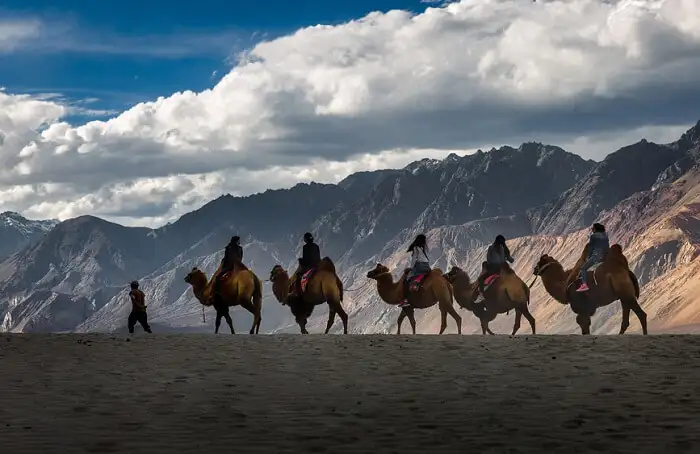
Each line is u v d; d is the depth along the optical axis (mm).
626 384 13953
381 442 9516
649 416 10945
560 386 13859
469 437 9750
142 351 20812
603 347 20438
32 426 10555
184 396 13164
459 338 24516
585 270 30719
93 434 10016
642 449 8992
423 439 9664
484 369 16328
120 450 9109
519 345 21406
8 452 9008
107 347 22062
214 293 35000
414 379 15023
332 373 16000
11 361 18531
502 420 10812
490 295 33938
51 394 13438
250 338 25453
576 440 9500
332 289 34438
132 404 12359
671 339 22594
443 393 13242
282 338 25219
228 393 13461
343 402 12445
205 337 26156
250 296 34938
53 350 21188
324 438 9766
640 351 19297
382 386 14133
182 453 8977
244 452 9023
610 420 10711
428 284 33844
